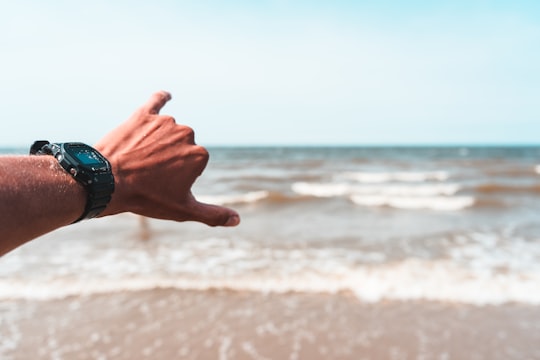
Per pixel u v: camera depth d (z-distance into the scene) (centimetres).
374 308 533
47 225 77
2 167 74
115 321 495
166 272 656
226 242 853
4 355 419
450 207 1376
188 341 450
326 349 434
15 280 617
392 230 995
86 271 660
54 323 488
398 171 2848
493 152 7675
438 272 656
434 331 473
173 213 108
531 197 1599
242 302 550
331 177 2388
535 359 418
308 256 748
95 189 86
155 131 110
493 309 529
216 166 3350
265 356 420
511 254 762
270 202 1462
